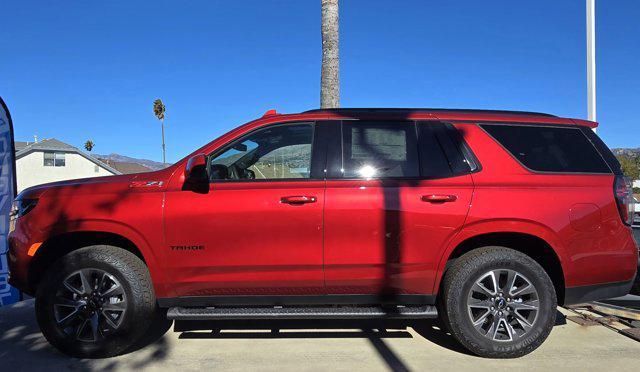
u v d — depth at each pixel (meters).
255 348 4.39
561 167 4.21
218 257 4.03
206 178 4.07
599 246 4.09
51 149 36.50
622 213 4.14
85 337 4.14
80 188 4.22
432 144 4.23
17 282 4.21
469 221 4.02
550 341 4.56
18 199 4.38
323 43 7.71
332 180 4.10
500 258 4.04
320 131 4.28
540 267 4.07
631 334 4.64
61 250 4.38
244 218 4.01
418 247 4.03
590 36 7.47
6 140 6.32
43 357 4.17
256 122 4.33
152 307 4.17
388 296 4.14
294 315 4.05
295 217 4.00
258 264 4.02
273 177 4.19
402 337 4.67
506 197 4.05
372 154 4.20
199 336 4.69
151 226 4.04
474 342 4.07
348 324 5.04
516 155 4.22
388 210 4.01
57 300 4.10
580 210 4.07
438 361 4.07
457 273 4.08
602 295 4.14
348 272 4.05
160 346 4.43
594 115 7.48
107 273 4.07
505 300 4.07
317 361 4.08
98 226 4.06
